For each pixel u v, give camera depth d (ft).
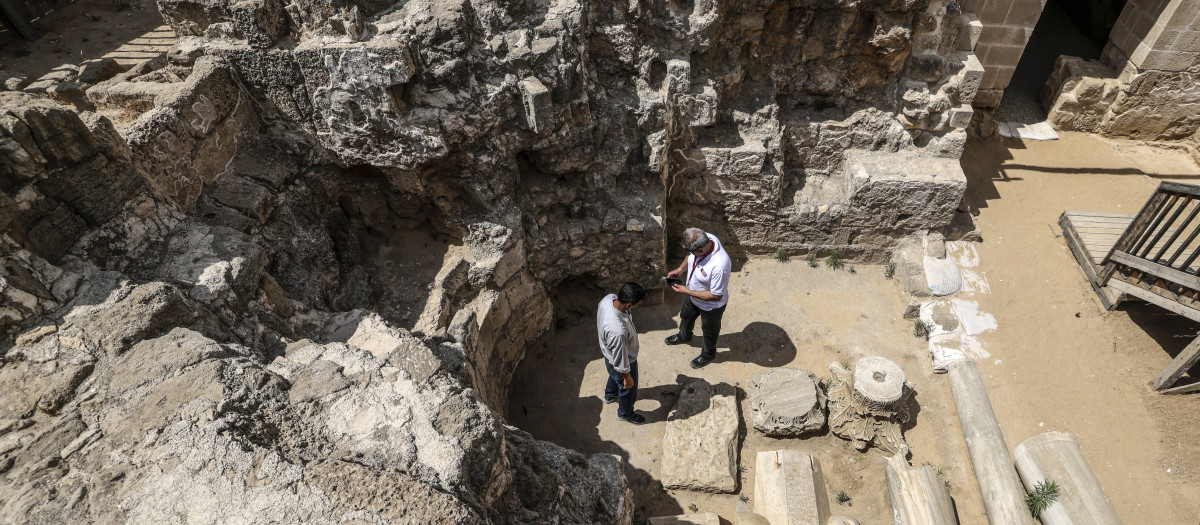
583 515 11.44
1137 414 17.93
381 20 15.55
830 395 18.89
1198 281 16.33
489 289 18.15
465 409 9.37
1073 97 28.25
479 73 15.98
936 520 15.71
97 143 11.09
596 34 18.17
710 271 16.97
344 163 16.49
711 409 18.62
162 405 8.72
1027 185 26.04
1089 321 20.18
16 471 7.91
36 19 25.30
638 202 19.95
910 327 21.85
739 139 22.02
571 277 21.89
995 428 17.65
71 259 10.76
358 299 16.67
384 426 9.03
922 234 23.16
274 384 9.44
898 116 22.34
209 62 14.69
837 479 17.65
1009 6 24.27
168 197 13.08
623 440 18.72
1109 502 15.40
